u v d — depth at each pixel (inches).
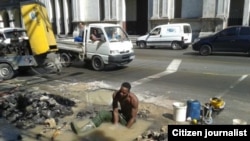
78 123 235.8
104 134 218.5
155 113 261.0
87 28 499.2
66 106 279.9
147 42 900.0
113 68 505.0
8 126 236.7
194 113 240.2
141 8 1273.4
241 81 378.9
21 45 433.7
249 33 632.4
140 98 310.8
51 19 1476.4
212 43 663.8
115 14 1211.9
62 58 527.8
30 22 409.7
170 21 1071.6
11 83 396.2
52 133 220.5
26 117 249.3
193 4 1027.9
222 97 309.4
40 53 419.2
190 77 411.8
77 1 1321.4
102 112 238.7
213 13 960.3
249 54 642.2
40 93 320.2
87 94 328.8
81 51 505.7
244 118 248.4
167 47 888.9
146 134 212.8
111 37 477.7
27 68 462.3
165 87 357.1
